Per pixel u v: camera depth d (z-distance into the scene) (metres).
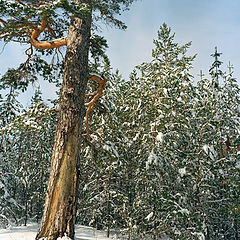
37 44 5.91
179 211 6.50
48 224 4.27
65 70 5.40
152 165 7.62
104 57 7.91
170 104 8.61
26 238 5.99
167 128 8.00
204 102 10.20
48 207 4.39
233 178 7.59
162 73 8.77
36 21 5.68
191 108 9.28
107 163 9.88
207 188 8.36
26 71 7.83
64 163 4.64
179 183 8.03
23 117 6.41
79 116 5.13
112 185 10.49
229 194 7.84
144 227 8.80
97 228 10.70
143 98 9.95
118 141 10.45
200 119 8.31
